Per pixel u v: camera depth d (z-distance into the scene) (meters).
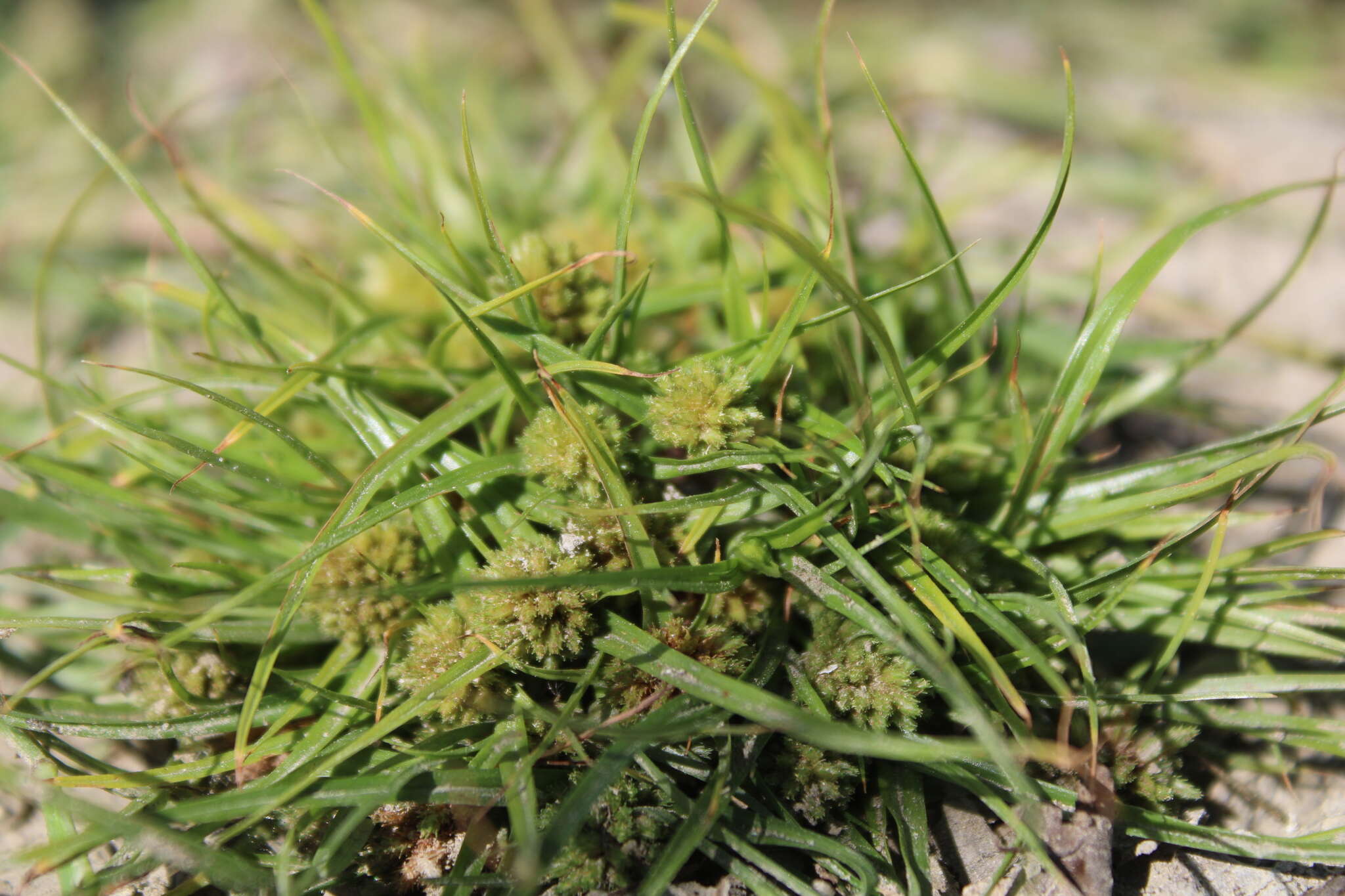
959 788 0.18
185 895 0.17
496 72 0.32
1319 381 0.23
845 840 0.17
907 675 0.17
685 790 0.17
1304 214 0.26
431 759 0.17
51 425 0.20
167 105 0.31
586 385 0.18
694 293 0.20
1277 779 0.18
